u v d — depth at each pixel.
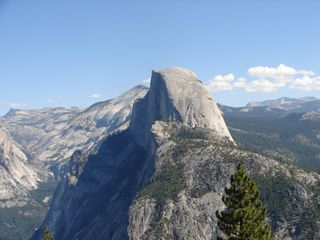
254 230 90.31
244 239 89.94
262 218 91.69
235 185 92.00
